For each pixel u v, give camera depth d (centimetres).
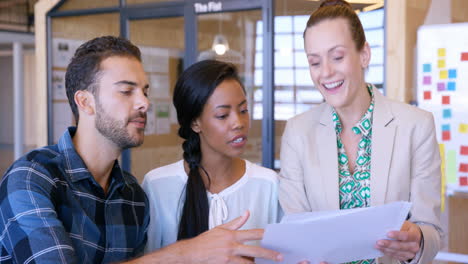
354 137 173
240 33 526
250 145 521
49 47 643
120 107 146
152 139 611
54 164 145
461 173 388
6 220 133
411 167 168
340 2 164
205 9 539
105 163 155
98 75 146
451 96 387
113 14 612
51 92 646
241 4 514
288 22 499
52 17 643
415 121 168
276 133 514
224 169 178
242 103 170
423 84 396
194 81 167
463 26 379
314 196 173
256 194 181
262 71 510
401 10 384
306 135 180
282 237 129
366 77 408
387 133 167
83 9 621
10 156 1459
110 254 154
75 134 157
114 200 159
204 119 168
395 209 132
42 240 128
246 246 127
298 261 138
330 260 141
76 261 132
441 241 163
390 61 391
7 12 1234
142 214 168
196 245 128
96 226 151
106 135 148
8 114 1923
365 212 129
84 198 150
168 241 178
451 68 385
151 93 606
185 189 179
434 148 169
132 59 151
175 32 575
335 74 158
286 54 505
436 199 167
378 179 165
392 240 140
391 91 392
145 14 583
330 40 156
